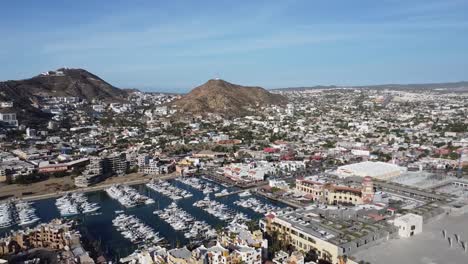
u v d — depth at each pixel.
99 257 195.12
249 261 163.12
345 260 158.25
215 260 158.25
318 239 174.25
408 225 180.50
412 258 157.25
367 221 195.62
